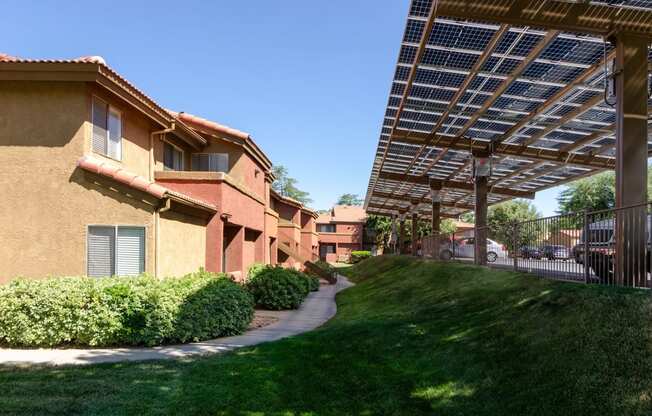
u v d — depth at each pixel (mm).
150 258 10492
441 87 11273
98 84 10562
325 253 63375
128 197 10539
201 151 17250
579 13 7496
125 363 7219
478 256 14523
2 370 6762
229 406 5426
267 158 20328
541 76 10102
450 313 9312
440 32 8852
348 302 16828
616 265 7141
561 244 8852
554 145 15953
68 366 7023
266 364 7207
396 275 20000
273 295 15664
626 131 7371
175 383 6172
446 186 25766
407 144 17797
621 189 7312
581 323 5875
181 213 12141
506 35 8633
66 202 10422
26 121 10461
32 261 10352
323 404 5680
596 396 4477
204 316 9352
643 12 7383
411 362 7043
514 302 8156
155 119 13148
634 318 5359
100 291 8594
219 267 13633
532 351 5922
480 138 15836
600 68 9234
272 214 23453
